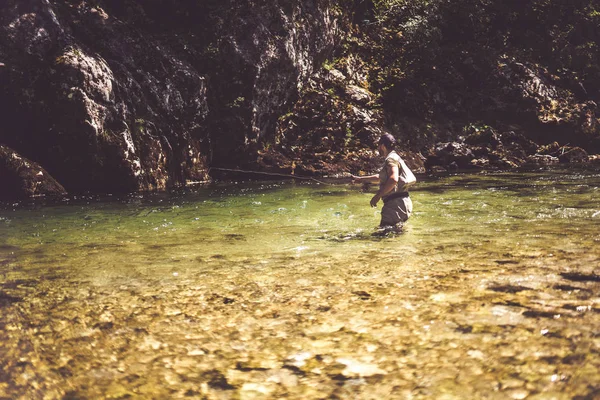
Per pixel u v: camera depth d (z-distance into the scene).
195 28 12.77
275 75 13.13
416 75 16.36
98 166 10.12
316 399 2.13
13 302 3.49
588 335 2.61
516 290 3.38
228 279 3.94
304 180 11.90
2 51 9.85
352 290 3.54
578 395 2.05
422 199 8.28
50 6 10.59
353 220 6.66
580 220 6.07
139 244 5.49
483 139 15.23
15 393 2.25
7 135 9.98
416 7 17.62
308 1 14.46
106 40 11.34
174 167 11.37
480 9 18.03
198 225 6.60
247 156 12.65
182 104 11.74
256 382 2.29
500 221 6.17
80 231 6.35
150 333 2.88
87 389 2.27
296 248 5.05
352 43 16.20
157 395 2.20
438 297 3.30
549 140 16.55
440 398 2.09
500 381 2.19
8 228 6.63
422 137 15.02
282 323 2.97
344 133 13.87
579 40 19.88
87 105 9.99
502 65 17.27
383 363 2.41
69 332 2.92
